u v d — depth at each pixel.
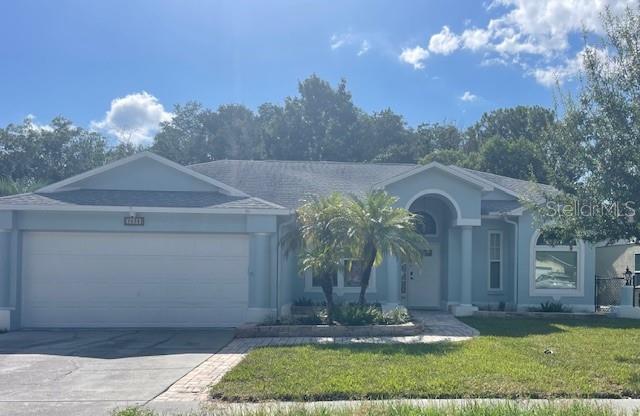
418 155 45.03
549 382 8.32
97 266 14.91
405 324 13.78
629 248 23.22
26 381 8.98
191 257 15.00
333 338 12.84
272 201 17.34
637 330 14.14
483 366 9.33
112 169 16.05
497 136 40.09
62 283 14.85
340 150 44.53
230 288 14.97
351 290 17.80
